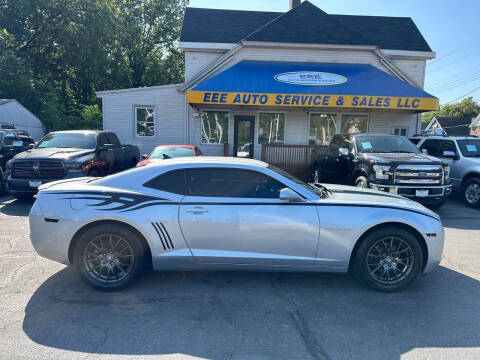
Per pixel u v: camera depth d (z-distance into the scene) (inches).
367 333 118.0
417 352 107.3
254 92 466.3
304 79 501.0
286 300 142.0
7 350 104.5
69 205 145.0
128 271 146.3
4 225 249.9
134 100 566.9
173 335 114.8
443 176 298.2
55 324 120.2
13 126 617.6
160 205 145.5
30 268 171.0
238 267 148.3
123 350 105.9
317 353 106.0
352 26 625.0
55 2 880.9
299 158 495.8
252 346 109.3
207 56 566.3
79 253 143.9
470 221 291.4
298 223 144.9
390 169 295.1
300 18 571.8
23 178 308.3
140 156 527.2
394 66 544.4
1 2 810.8
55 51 951.6
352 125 576.1
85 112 929.5
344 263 148.0
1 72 747.4
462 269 179.9
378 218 146.4
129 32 1159.0
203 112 569.6
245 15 636.7
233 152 574.9
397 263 150.6
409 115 573.6
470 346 111.0
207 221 144.3
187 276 164.9
